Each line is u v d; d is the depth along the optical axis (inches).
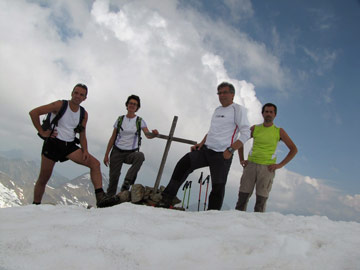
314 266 86.9
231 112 215.9
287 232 116.6
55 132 214.5
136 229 109.5
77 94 215.5
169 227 113.7
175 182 214.4
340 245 104.9
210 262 86.8
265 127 246.8
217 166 209.8
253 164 243.9
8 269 74.3
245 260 87.7
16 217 121.2
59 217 120.0
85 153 224.1
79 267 77.4
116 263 81.0
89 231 100.4
